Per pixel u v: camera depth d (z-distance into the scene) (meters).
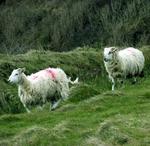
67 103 24.50
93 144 16.00
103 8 70.06
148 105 20.28
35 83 22.33
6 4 85.75
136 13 64.62
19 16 80.56
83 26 70.81
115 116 18.67
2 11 83.31
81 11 72.88
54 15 77.75
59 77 23.17
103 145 15.88
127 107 20.31
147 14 63.31
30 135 17.42
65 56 34.59
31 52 35.31
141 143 15.68
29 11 81.00
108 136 16.41
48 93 22.75
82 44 68.00
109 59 25.86
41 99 22.55
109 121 17.47
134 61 26.92
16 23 78.19
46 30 74.31
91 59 35.16
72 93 25.69
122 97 22.05
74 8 74.69
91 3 73.12
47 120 20.00
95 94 25.91
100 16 69.38
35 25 77.44
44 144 16.72
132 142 15.81
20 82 22.08
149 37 58.53
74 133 17.33
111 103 21.39
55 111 21.80
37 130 17.58
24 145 16.89
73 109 21.55
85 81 32.44
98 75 33.34
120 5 68.44
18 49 51.03
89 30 69.38
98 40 65.06
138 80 28.33
